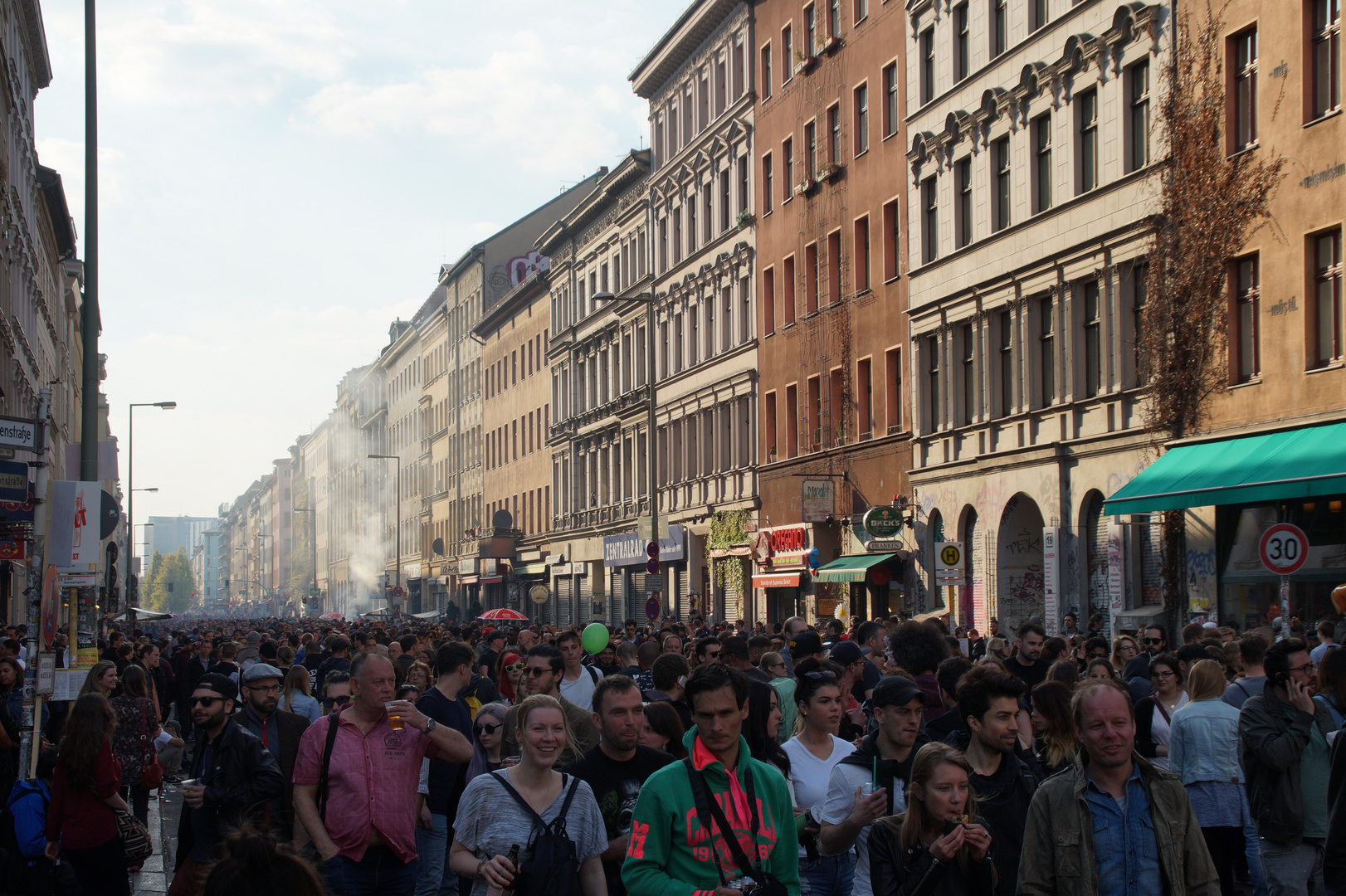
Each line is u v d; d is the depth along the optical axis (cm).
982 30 3556
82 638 2022
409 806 890
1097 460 3033
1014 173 3409
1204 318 2694
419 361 12369
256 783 929
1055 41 3222
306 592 19950
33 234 5222
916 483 3866
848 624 4225
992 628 3344
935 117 3788
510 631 2491
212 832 925
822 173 4469
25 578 4694
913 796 640
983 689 739
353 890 866
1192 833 630
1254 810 977
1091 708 628
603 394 7062
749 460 5156
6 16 4078
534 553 8269
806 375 4625
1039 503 3225
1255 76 2616
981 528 3509
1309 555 2459
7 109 4131
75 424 8662
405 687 1039
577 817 727
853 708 1193
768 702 878
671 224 6016
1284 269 2519
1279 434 2497
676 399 5897
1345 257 2383
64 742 997
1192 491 2509
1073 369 3138
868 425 4250
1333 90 2439
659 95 6191
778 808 634
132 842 1009
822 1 4516
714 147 5438
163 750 1664
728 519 5247
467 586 10056
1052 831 635
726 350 5341
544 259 9088
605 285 7050
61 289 6956
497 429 9388
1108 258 3012
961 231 3678
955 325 3678
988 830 700
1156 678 1197
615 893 800
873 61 4166
